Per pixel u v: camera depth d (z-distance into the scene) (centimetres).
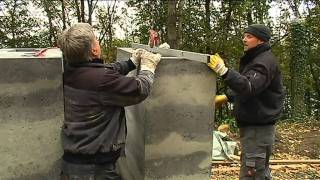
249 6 1561
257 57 372
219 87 1415
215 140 741
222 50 1602
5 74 290
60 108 302
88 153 276
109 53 1769
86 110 278
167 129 332
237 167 679
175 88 328
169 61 323
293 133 1019
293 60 1511
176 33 1460
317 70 1950
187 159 341
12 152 300
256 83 354
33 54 323
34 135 302
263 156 388
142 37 1667
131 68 329
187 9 1595
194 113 336
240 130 406
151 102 324
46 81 297
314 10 1709
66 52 278
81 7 1836
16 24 1780
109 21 1830
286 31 1681
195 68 330
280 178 641
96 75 276
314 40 1734
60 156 309
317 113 1948
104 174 283
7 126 296
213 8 1653
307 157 805
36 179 307
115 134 284
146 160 331
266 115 381
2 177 301
